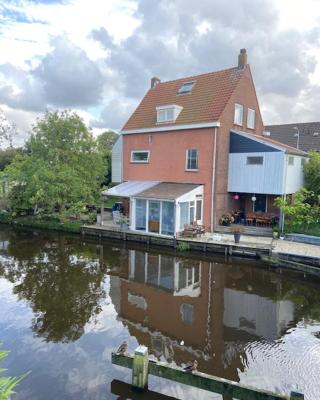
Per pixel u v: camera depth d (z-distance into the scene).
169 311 11.02
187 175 22.33
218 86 23.31
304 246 17.27
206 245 17.98
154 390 6.89
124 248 19.69
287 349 8.65
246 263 16.55
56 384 7.19
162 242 19.44
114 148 28.83
